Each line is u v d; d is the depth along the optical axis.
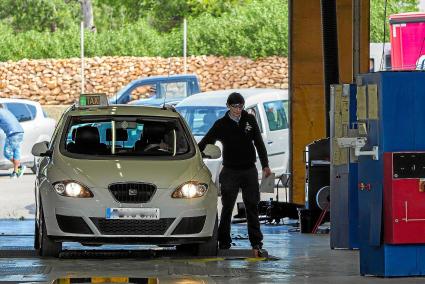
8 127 58.72
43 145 29.58
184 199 27.77
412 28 53.69
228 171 29.50
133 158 28.94
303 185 41.66
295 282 23.66
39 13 95.31
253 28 86.62
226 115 29.59
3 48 88.44
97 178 27.73
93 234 27.44
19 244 32.28
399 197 23.84
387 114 23.81
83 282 23.67
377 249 24.23
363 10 41.25
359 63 36.12
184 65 80.50
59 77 86.56
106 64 86.56
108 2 97.25
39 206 28.55
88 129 29.56
